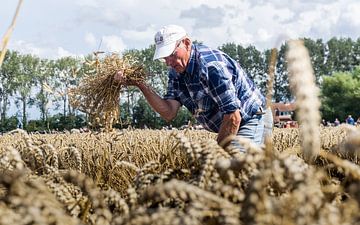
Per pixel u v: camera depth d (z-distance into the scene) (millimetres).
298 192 964
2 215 1005
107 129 5672
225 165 1281
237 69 4836
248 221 969
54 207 1062
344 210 990
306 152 943
